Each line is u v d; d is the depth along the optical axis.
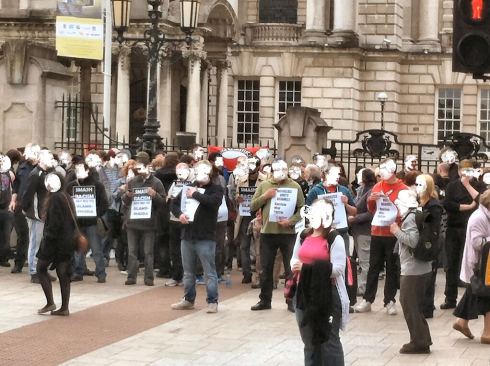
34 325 17.61
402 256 15.85
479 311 16.58
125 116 47.28
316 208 13.21
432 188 16.73
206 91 49.78
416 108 58.31
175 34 45.91
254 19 58.88
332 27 57.94
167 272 23.77
